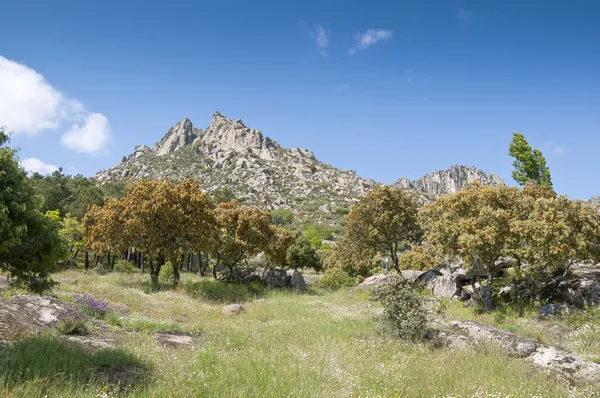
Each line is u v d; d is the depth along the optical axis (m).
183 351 10.38
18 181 7.79
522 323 17.81
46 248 8.41
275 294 30.56
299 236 53.22
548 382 9.01
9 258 8.09
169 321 15.76
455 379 8.68
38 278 9.26
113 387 7.00
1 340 8.95
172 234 28.27
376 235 29.00
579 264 24.23
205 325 15.59
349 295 29.39
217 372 8.21
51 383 6.53
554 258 18.69
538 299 20.84
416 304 14.01
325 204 164.50
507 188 22.58
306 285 39.25
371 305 23.08
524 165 33.81
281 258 40.03
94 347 9.99
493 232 19.97
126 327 14.01
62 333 11.02
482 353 10.98
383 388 7.87
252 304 23.41
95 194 56.31
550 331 16.72
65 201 57.03
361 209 29.94
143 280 29.02
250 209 38.25
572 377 9.80
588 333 15.51
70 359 7.77
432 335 13.45
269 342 12.33
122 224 29.95
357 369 9.19
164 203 27.41
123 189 67.62
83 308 14.56
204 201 29.52
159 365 8.68
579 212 19.39
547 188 25.22
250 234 36.06
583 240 18.48
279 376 8.08
